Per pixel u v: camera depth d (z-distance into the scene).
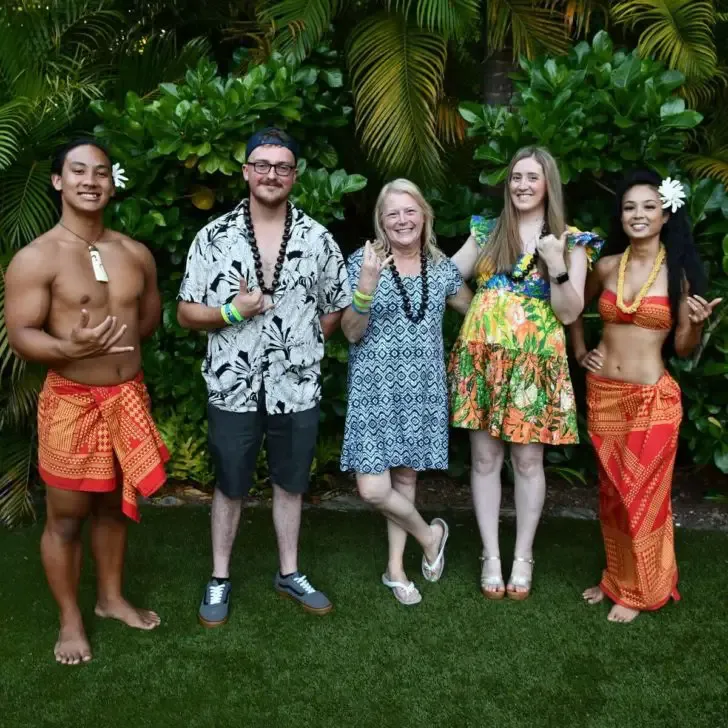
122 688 2.51
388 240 2.85
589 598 3.03
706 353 3.69
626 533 2.85
